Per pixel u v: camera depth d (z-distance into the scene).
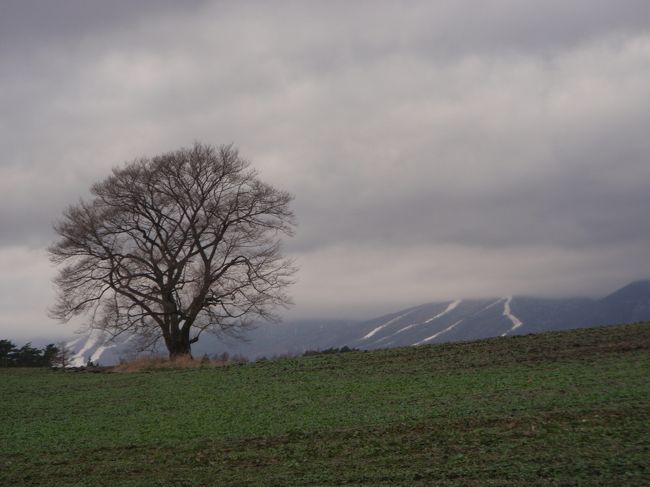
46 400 81.00
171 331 124.81
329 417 57.50
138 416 66.50
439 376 70.75
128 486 44.34
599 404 51.00
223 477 44.38
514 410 52.12
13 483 47.25
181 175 124.12
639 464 37.97
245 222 128.12
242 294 126.88
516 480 37.38
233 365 98.56
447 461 42.31
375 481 40.00
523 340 86.31
